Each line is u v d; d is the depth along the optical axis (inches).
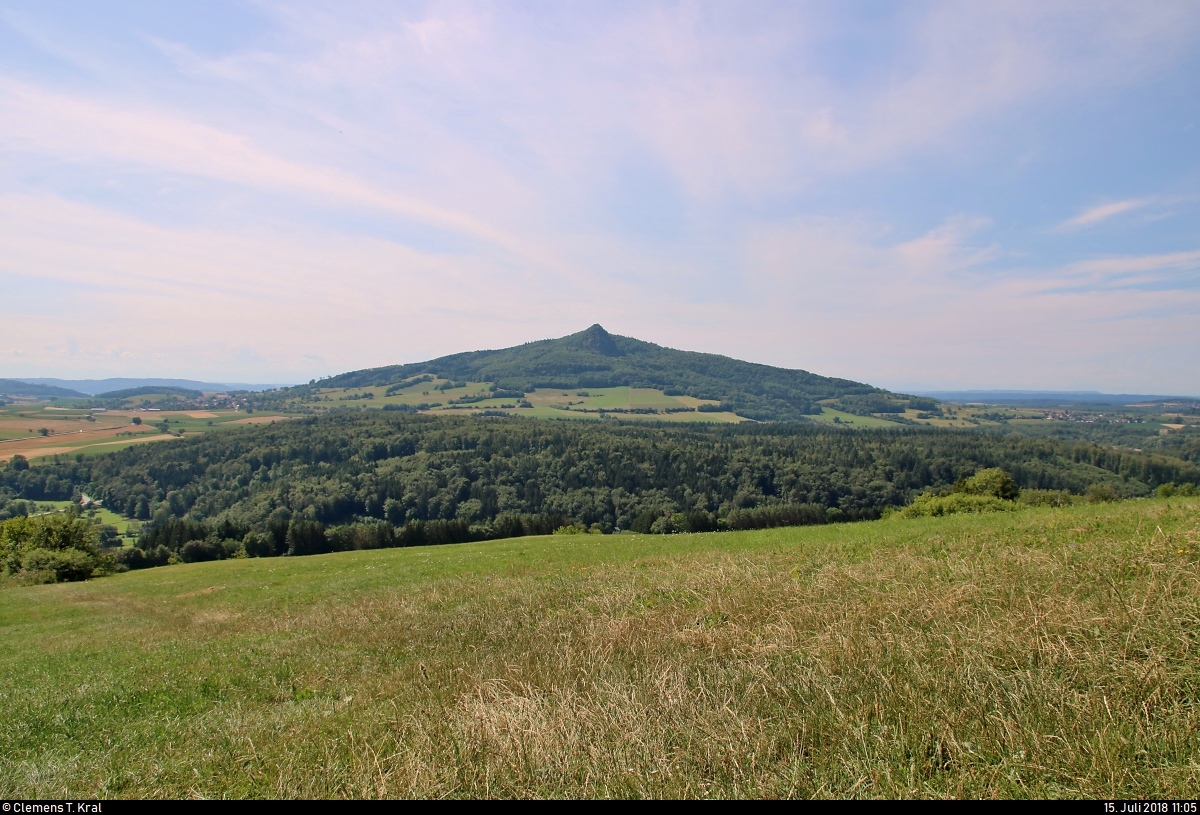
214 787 183.3
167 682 344.8
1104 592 274.2
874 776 157.4
